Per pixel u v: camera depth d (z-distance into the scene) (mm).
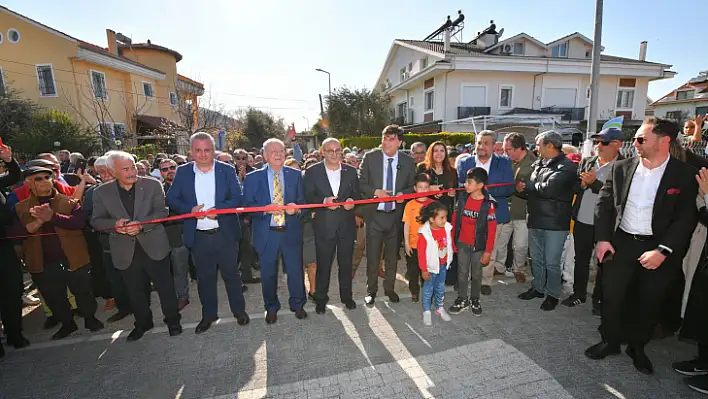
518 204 4438
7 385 2752
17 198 3455
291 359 2977
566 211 3576
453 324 3479
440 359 2916
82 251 3439
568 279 4184
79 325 3734
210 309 3512
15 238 3178
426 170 4387
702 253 2996
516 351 3000
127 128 19703
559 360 2873
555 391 2516
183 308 4129
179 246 3992
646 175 2645
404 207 3969
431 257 3377
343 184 3686
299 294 3646
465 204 3631
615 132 3533
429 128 21141
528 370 2750
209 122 21812
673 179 2521
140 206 3146
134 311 3299
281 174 3588
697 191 2502
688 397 2438
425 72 20562
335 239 3701
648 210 2627
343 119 24703
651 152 2553
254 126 32156
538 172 3748
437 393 2531
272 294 3590
